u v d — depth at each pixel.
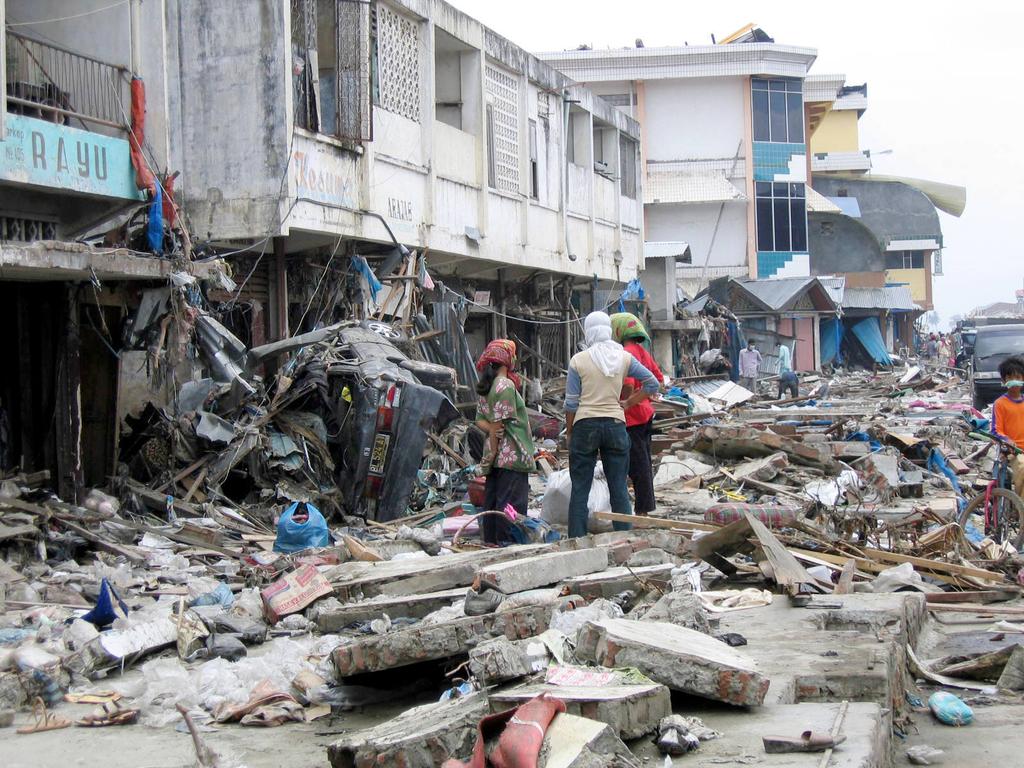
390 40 18.47
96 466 12.94
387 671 5.82
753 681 4.58
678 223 48.88
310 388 13.41
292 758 4.80
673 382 33.00
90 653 6.16
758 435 15.72
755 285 45.78
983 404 26.83
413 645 5.58
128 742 5.08
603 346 9.68
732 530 7.82
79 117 13.49
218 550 10.50
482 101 21.94
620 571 7.34
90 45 14.50
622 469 9.62
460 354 19.86
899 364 56.22
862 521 9.55
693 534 8.77
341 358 13.92
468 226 21.61
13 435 12.27
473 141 21.84
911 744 4.88
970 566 8.66
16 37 13.02
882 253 55.97
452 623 5.68
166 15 15.62
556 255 26.50
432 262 21.92
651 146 48.59
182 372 14.83
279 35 15.38
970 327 58.38
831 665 5.23
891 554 8.66
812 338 47.50
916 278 67.50
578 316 29.91
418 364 14.46
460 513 13.26
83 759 4.81
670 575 7.31
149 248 14.36
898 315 64.81
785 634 6.04
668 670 4.67
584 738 3.81
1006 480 10.74
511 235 23.67
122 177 14.10
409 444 13.25
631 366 9.81
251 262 16.44
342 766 4.41
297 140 15.70
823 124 71.25
